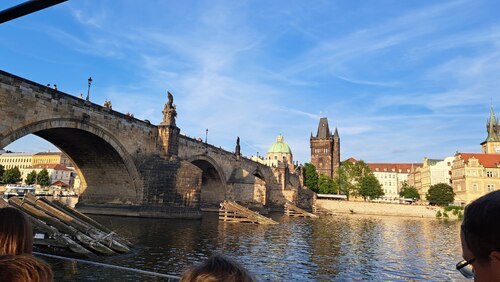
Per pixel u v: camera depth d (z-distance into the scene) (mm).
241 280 3219
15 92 40219
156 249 30188
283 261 29078
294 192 125438
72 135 51250
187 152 74250
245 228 53031
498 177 142500
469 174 144375
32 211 26812
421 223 88438
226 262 3336
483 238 2643
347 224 73812
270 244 37875
